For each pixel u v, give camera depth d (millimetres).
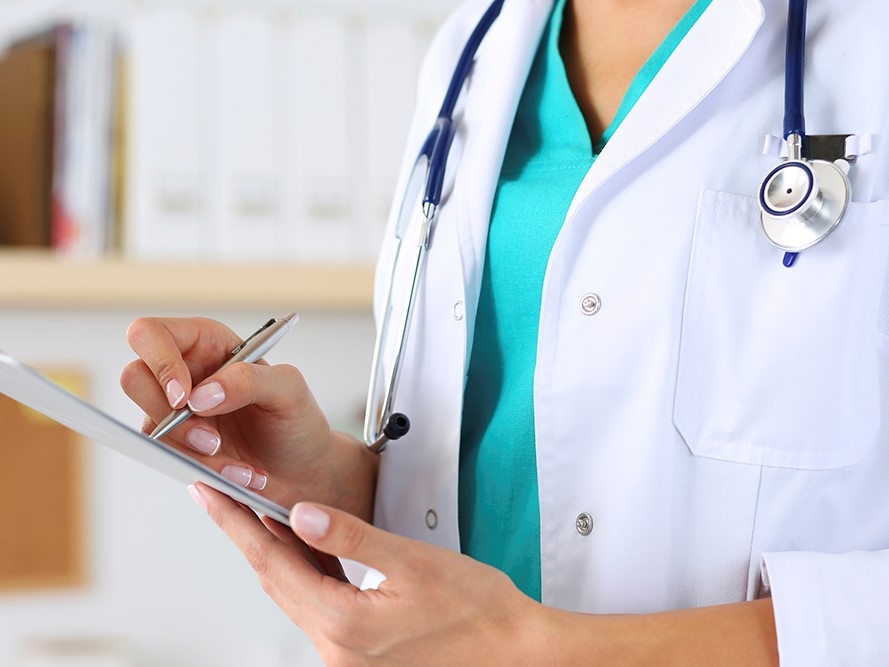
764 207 688
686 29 794
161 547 1725
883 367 672
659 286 715
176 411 698
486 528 800
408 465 858
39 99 1530
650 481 696
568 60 880
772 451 679
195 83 1522
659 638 611
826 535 684
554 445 743
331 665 634
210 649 1738
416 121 1010
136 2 1537
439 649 604
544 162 826
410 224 922
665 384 700
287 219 1552
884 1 727
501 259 811
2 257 1490
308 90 1554
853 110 707
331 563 740
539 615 607
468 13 1046
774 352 681
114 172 1544
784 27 756
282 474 831
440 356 843
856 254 671
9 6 1565
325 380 1770
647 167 749
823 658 604
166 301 1541
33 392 502
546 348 754
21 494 1672
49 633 1682
